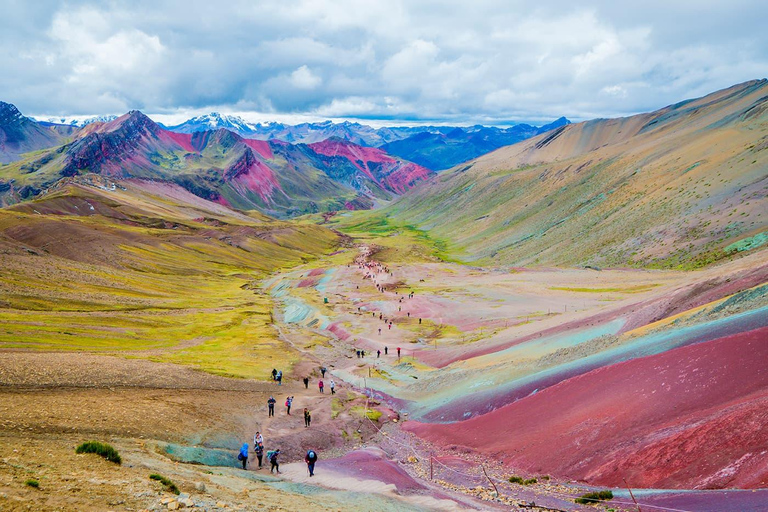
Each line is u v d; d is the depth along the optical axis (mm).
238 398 60250
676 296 70688
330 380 80125
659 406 41188
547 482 38531
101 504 20266
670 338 53312
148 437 40125
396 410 68688
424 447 54344
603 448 39656
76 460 26578
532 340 81312
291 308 151625
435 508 33031
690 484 31078
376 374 85062
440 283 177000
